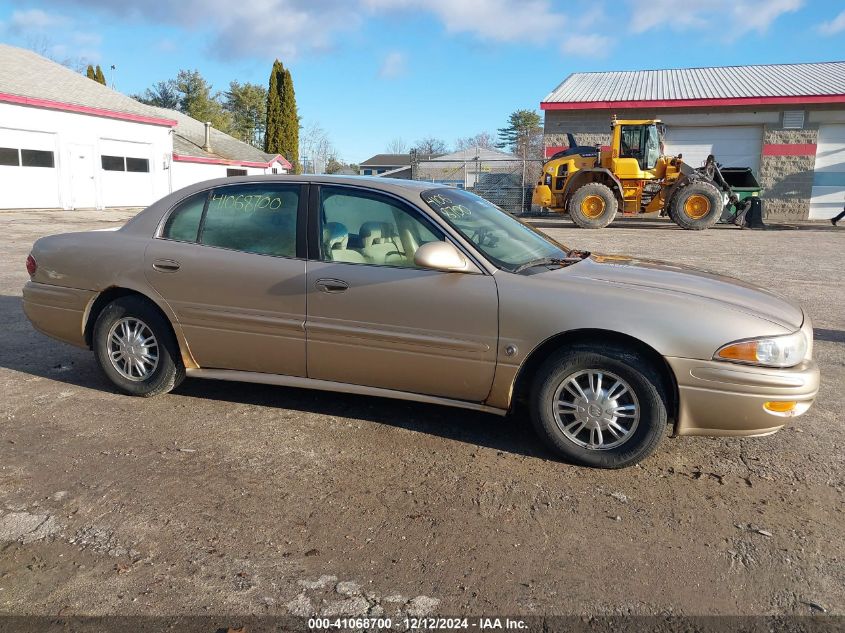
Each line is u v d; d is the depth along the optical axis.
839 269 10.90
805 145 23.02
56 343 5.96
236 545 2.88
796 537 3.01
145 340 4.51
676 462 3.75
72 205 24.00
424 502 3.27
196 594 2.56
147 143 27.47
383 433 4.08
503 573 2.72
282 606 2.50
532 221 22.47
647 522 3.12
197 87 57.06
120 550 2.83
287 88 47.56
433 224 3.89
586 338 3.63
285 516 3.12
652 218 24.06
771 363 3.37
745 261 11.76
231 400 4.59
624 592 2.61
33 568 2.70
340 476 3.52
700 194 18.00
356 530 3.01
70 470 3.52
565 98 24.80
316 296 3.99
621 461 3.58
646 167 18.64
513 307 3.63
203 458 3.70
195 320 4.30
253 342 4.20
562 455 3.70
